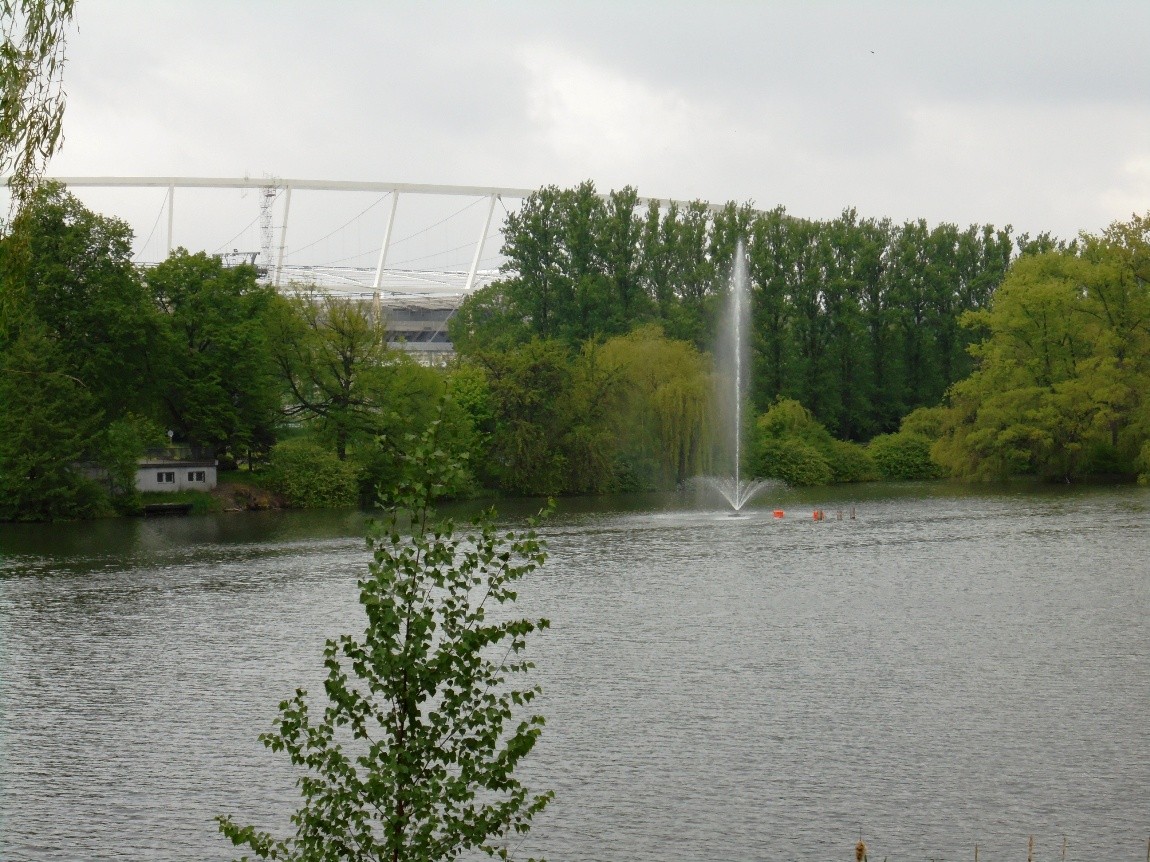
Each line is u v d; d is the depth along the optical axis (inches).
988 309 7253.9
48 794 1497.3
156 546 3592.5
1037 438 5472.4
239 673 2030.0
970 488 5605.3
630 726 1712.6
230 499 4773.6
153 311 4589.1
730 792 1472.7
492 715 903.1
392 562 883.4
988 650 2117.4
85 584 2891.2
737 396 5915.4
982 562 3115.2
